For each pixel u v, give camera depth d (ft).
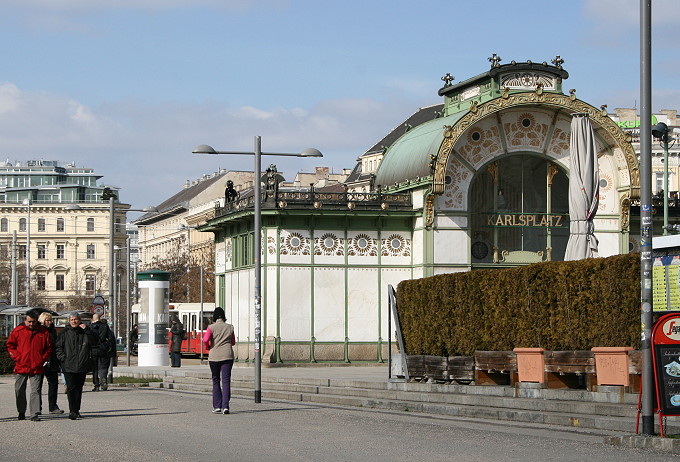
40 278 567.18
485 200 155.63
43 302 506.48
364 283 155.33
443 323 100.48
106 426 71.67
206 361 212.02
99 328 117.50
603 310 80.43
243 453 55.77
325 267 154.51
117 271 536.01
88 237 570.46
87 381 138.41
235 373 136.26
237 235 166.09
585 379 84.23
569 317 83.76
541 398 82.33
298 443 60.54
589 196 127.85
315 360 152.97
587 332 82.23
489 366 90.74
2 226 567.59
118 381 133.59
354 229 155.63
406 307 107.55
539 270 87.25
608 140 155.94
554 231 156.66
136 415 80.59
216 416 79.46
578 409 74.90
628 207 155.84
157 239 532.32
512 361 88.17
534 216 156.15
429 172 150.71
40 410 76.89
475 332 95.71
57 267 566.77
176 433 66.44
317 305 153.99
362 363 153.99
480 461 52.06
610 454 55.01
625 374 74.74
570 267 83.82
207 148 102.83
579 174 128.06
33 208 568.00
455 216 153.17
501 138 155.33
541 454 54.95
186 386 125.70
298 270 153.69
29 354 76.54
